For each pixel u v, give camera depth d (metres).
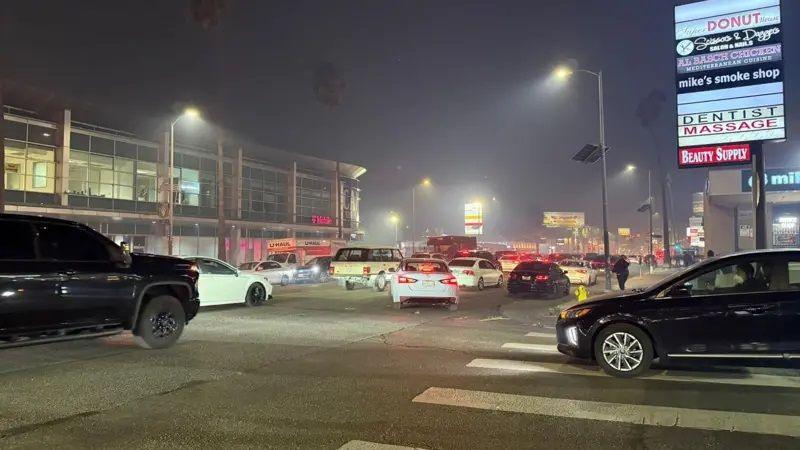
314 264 32.16
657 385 7.50
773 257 7.81
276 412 6.24
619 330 8.05
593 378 7.93
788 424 5.82
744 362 7.62
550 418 6.05
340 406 6.48
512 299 22.36
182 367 8.54
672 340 7.82
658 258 71.31
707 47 15.91
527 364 8.92
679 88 16.20
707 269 7.97
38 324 8.45
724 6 15.76
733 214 41.31
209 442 5.29
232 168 52.62
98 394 6.96
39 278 8.43
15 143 36.62
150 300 10.06
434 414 6.19
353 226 70.25
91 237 9.31
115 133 42.31
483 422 5.91
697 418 6.03
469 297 23.38
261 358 9.28
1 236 8.31
